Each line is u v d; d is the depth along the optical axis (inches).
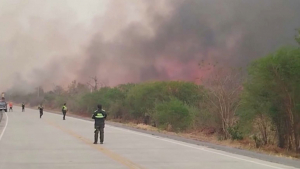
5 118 1886.1
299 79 784.3
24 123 1483.8
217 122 1095.6
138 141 832.3
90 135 973.2
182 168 469.4
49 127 1267.2
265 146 835.4
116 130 1184.2
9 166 481.7
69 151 642.8
